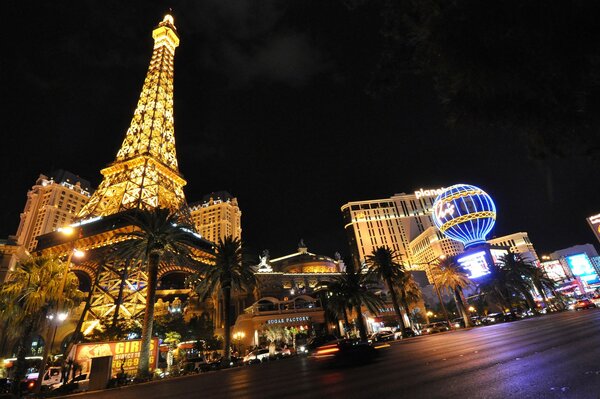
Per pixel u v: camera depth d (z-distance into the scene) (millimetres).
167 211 44250
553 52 5680
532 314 81750
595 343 15820
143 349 36188
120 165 101875
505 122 7480
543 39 5703
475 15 6227
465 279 75312
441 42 6895
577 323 30656
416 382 11578
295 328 75625
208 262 89438
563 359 12703
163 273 84188
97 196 98250
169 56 144000
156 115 120125
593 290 148875
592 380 8742
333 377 16078
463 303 73125
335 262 140375
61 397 24297
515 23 5867
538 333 25828
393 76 9039
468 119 7703
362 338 57156
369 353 21844
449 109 7938
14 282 37219
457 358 16844
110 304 72500
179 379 30812
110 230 78938
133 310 73562
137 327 66125
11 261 67500
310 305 86062
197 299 95125
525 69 6152
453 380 11102
